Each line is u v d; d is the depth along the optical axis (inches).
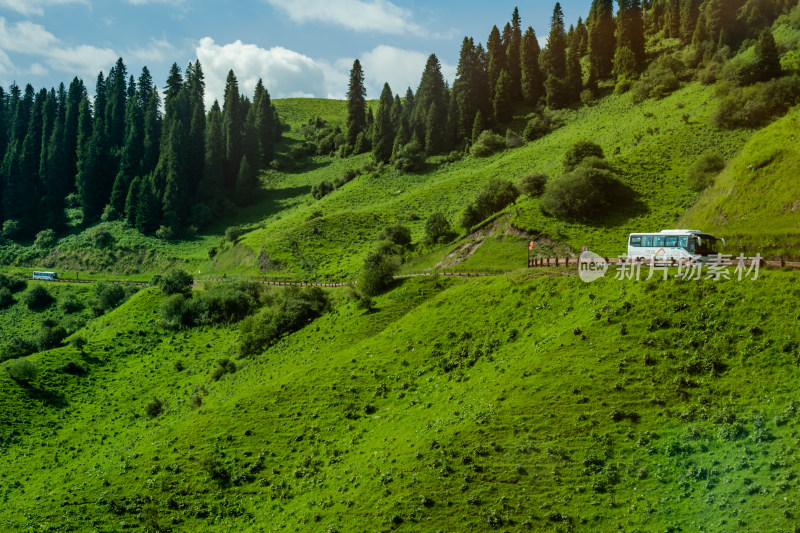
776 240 1846.7
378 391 1870.1
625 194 3282.5
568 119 5413.4
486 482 1299.2
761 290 1513.3
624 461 1267.2
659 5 6727.4
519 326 1867.6
